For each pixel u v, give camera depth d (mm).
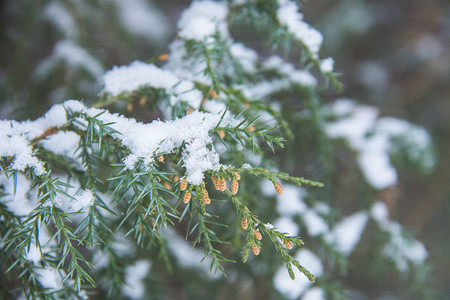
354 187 464
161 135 285
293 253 399
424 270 441
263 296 422
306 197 418
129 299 411
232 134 294
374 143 442
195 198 281
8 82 467
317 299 393
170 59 375
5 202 314
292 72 409
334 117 451
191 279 446
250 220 275
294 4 378
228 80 389
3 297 323
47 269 314
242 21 398
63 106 304
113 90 339
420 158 453
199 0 388
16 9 490
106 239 310
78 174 326
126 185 282
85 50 485
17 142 291
